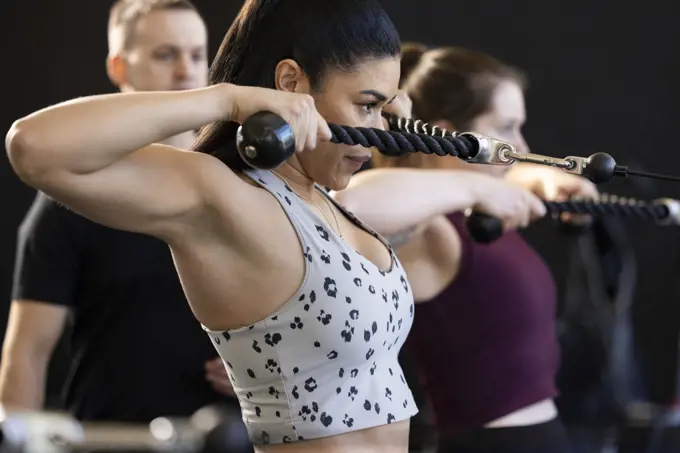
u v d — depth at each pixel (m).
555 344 3.28
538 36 5.71
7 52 5.75
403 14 5.75
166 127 1.82
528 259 3.22
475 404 3.08
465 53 3.28
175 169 1.92
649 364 5.45
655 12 5.65
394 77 2.14
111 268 3.20
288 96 1.87
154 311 3.21
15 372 3.19
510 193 2.78
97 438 1.73
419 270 3.06
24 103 5.75
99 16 5.74
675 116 5.64
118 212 1.88
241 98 1.87
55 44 5.75
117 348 3.20
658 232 5.48
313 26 2.09
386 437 2.16
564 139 5.72
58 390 4.88
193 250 1.99
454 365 3.09
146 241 3.21
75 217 3.21
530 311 3.13
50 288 3.22
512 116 3.23
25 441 1.69
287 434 2.09
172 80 3.53
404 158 3.20
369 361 2.12
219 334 2.10
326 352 2.05
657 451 3.82
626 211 3.10
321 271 2.04
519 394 3.09
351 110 2.11
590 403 4.07
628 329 4.53
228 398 3.21
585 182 3.26
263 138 1.80
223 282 2.02
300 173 2.18
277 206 2.03
